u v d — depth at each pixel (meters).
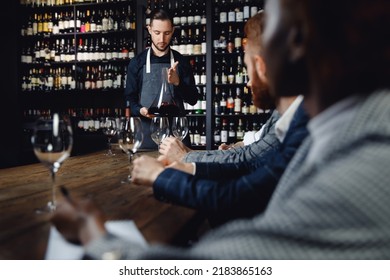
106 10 4.91
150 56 3.22
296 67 0.49
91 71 4.95
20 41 4.92
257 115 4.50
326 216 0.42
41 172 1.54
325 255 0.42
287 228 0.44
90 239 0.60
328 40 0.44
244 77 4.44
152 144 2.79
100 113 5.00
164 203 1.02
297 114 1.00
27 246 0.66
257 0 4.38
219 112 4.52
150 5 4.70
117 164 1.80
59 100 5.18
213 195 0.92
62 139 0.96
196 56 4.59
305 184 0.47
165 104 2.49
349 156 0.43
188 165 1.23
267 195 0.93
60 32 4.94
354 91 0.47
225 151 1.63
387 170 0.41
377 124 0.43
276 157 0.97
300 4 0.46
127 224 0.76
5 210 0.91
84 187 1.23
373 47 0.43
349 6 0.43
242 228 0.49
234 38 4.56
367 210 0.40
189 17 4.51
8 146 4.78
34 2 4.91
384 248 0.40
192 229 0.92
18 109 4.82
